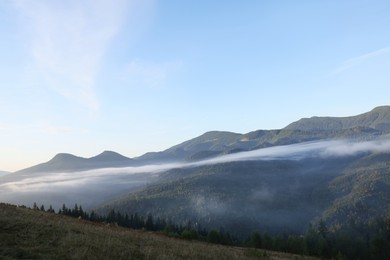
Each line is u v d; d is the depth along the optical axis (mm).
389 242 88250
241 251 40531
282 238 90000
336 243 94938
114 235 29016
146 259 21469
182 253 26109
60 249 19922
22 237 21484
